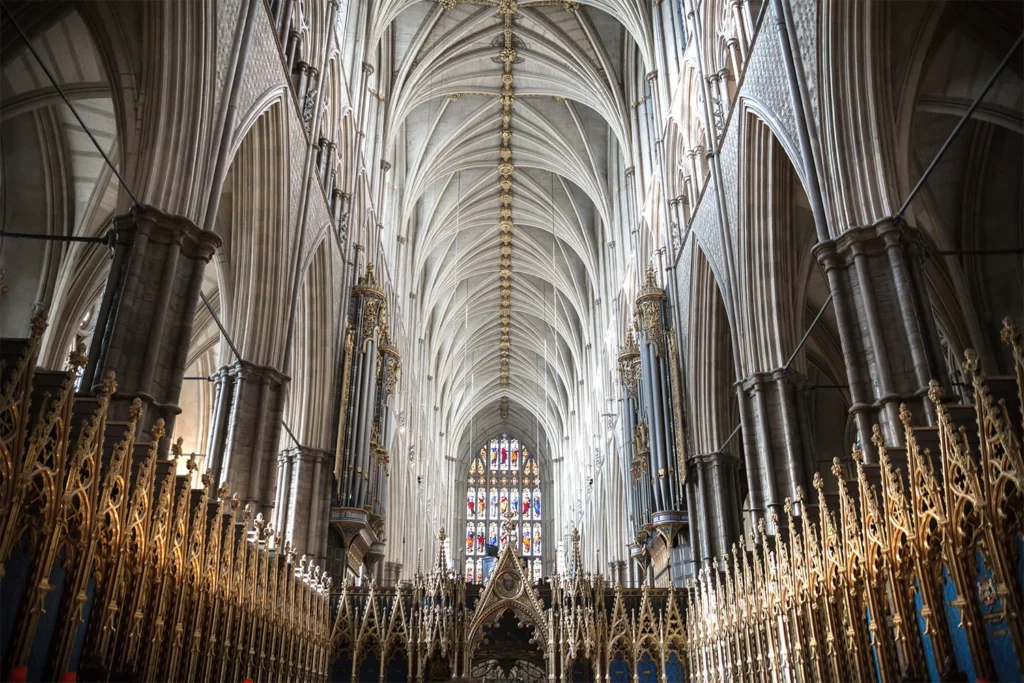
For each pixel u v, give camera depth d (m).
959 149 18.97
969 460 7.73
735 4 17.86
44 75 16.25
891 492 9.26
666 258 25.30
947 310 20.67
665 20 26.33
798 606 12.48
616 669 17.33
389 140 31.14
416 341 42.97
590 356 45.81
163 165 12.73
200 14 13.17
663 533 22.41
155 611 9.06
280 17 17.31
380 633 17.44
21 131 18.97
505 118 37.25
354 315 24.86
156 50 12.99
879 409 11.80
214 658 11.22
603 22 31.64
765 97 15.89
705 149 21.44
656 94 26.95
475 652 18.09
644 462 24.98
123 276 11.93
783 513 16.14
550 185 41.75
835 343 26.06
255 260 17.95
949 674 7.52
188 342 12.27
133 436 8.45
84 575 7.42
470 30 32.03
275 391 17.95
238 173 17.50
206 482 10.91
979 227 19.80
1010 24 14.45
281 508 21.72
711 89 19.88
